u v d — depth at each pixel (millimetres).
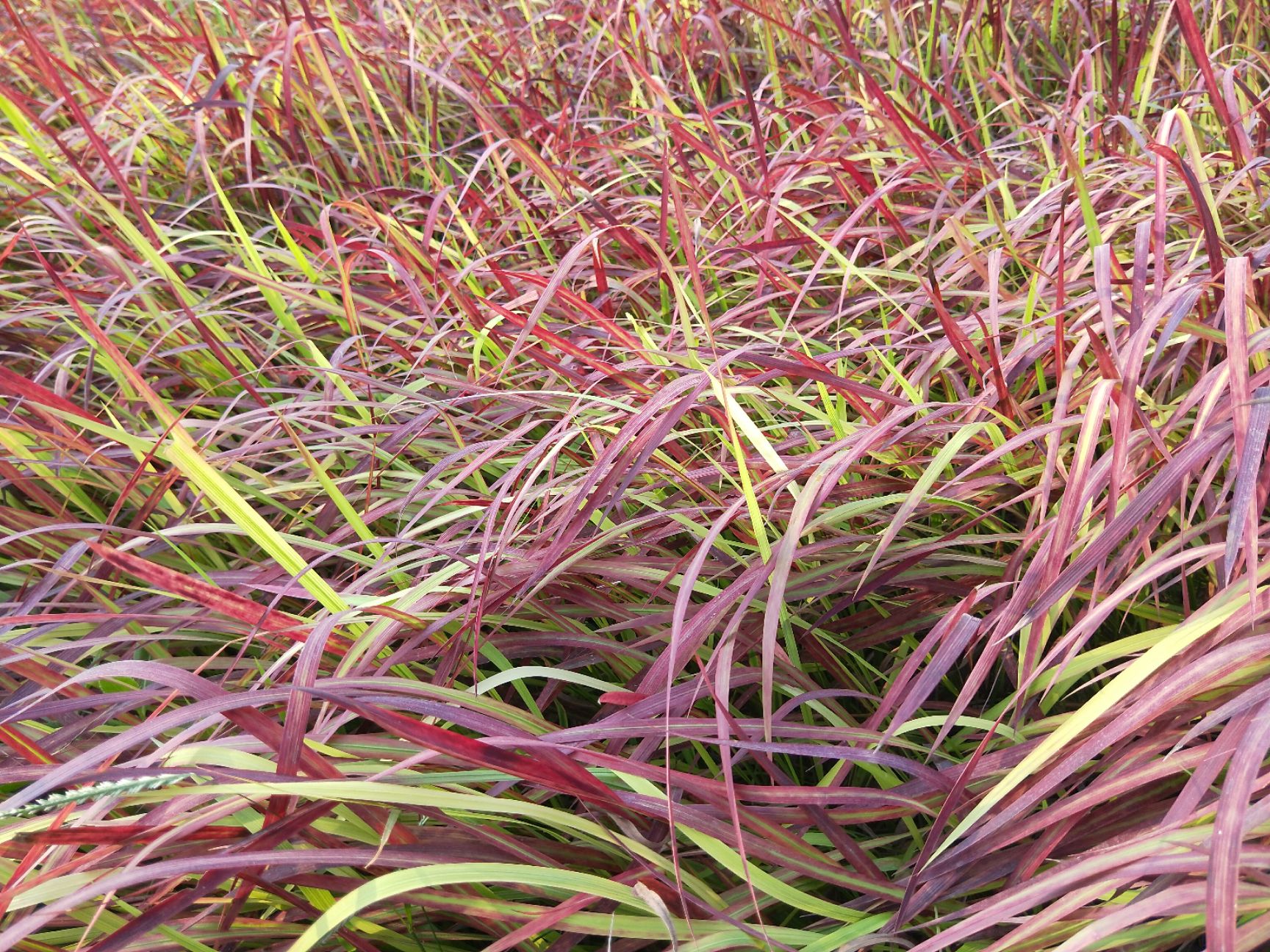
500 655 704
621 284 1051
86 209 1195
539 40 1830
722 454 854
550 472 789
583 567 728
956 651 552
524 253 1277
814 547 689
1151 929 460
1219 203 788
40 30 1996
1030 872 531
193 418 1047
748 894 575
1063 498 562
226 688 715
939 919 494
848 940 528
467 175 1474
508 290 981
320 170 1495
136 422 997
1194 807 475
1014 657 698
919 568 743
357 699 523
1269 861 420
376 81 1618
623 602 796
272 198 1521
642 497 814
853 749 543
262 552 902
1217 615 511
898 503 769
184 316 1080
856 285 1073
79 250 1172
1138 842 452
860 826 685
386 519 912
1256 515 484
